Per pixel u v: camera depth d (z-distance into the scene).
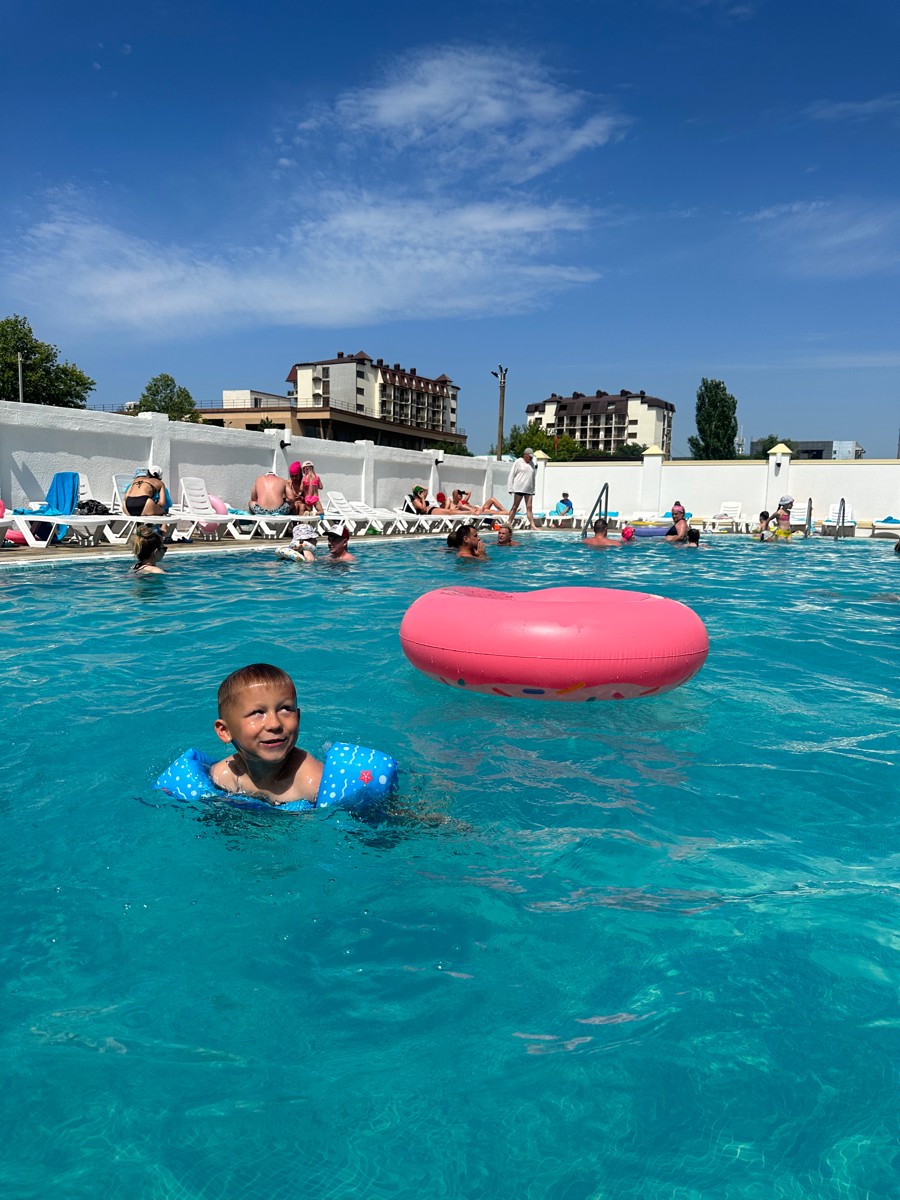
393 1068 1.50
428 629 4.28
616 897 2.16
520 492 19.67
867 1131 1.35
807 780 3.07
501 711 3.94
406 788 2.88
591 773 3.12
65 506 11.61
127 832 2.48
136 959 1.84
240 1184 1.24
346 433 70.81
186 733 3.47
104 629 5.77
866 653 5.48
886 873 2.32
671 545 15.64
